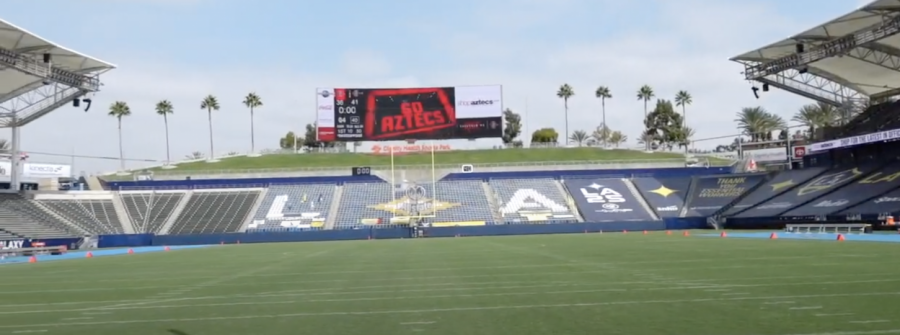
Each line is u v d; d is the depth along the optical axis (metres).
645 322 11.49
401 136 72.00
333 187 76.56
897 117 57.16
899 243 33.59
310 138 142.12
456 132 72.31
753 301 13.59
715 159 88.31
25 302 16.77
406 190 74.12
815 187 63.12
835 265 21.31
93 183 74.75
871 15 44.69
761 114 110.19
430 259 29.14
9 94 52.53
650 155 94.12
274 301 15.56
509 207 72.50
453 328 11.41
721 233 53.47
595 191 75.38
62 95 55.81
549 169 82.31
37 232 58.38
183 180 76.31
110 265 32.12
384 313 13.24
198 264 30.72
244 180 76.81
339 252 38.03
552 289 16.42
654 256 27.56
